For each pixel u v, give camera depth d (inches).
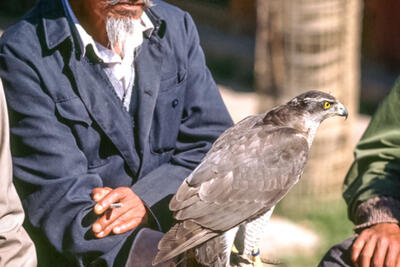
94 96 159.0
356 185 187.8
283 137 156.5
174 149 175.0
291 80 435.2
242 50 879.7
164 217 163.6
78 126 157.5
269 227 425.1
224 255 148.6
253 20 924.6
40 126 154.1
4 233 143.1
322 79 434.3
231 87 789.2
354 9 439.5
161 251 139.6
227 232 148.6
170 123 170.4
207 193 146.3
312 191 454.9
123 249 149.9
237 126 160.6
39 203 154.4
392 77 808.3
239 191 148.8
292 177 155.0
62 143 155.6
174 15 173.0
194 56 175.0
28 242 147.6
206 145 174.4
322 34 428.5
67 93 156.3
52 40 156.2
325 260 182.1
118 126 161.9
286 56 432.5
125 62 162.6
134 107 164.4
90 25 158.7
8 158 144.8
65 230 151.9
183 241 141.4
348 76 447.5
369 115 708.7
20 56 155.3
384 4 826.8
